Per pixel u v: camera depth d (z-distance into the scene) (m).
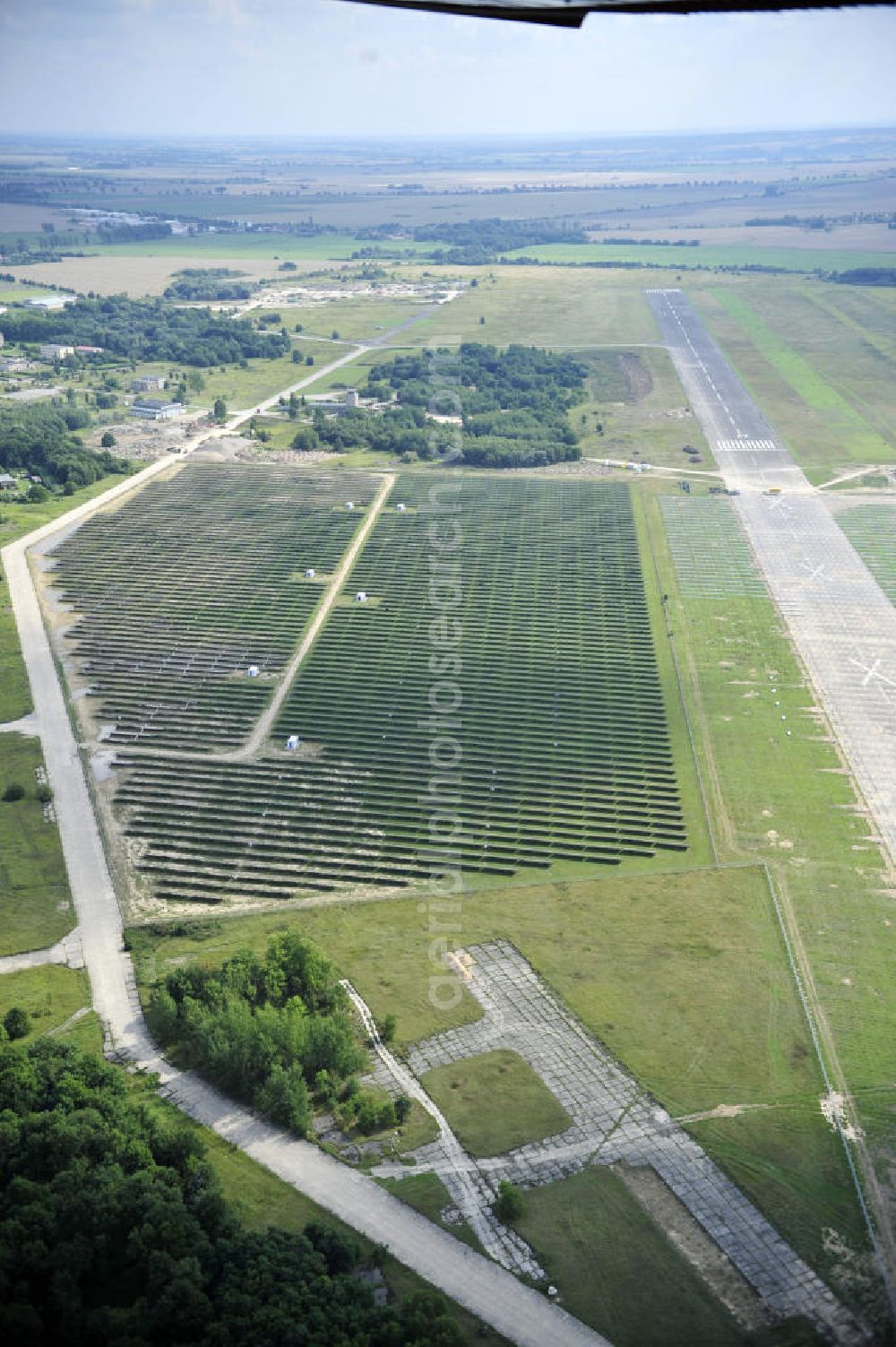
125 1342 94.06
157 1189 109.12
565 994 144.25
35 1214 106.00
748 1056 134.12
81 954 152.50
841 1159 120.19
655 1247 110.06
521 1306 103.81
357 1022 139.75
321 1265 104.00
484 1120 125.19
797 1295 105.31
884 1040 136.62
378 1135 123.31
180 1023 137.12
